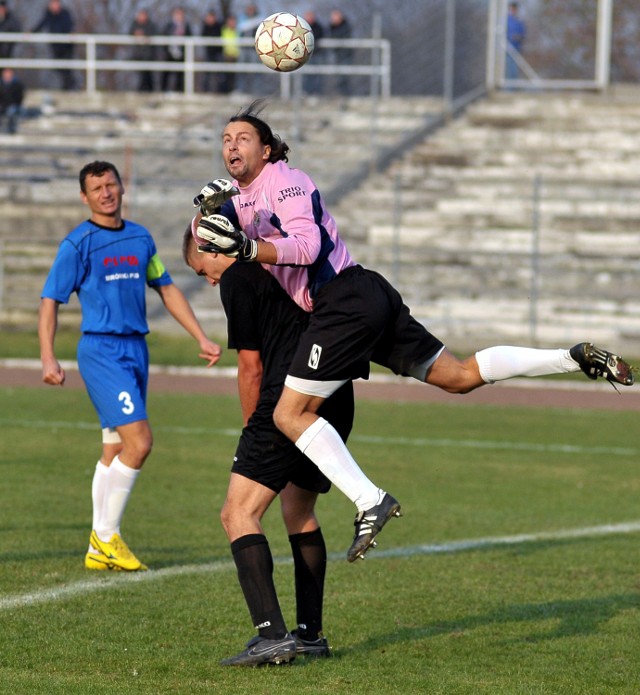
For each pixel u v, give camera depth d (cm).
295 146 9962
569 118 10719
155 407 5366
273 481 1786
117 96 11469
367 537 1669
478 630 2006
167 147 10481
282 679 1697
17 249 9312
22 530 2739
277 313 1823
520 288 8619
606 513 3181
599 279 8569
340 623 2044
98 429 4556
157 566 2447
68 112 11125
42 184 9838
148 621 2005
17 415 4912
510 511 3181
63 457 3859
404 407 5619
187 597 2181
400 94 11431
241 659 1739
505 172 9950
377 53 11150
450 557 2605
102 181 2475
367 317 1739
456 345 7906
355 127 10662
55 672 1705
